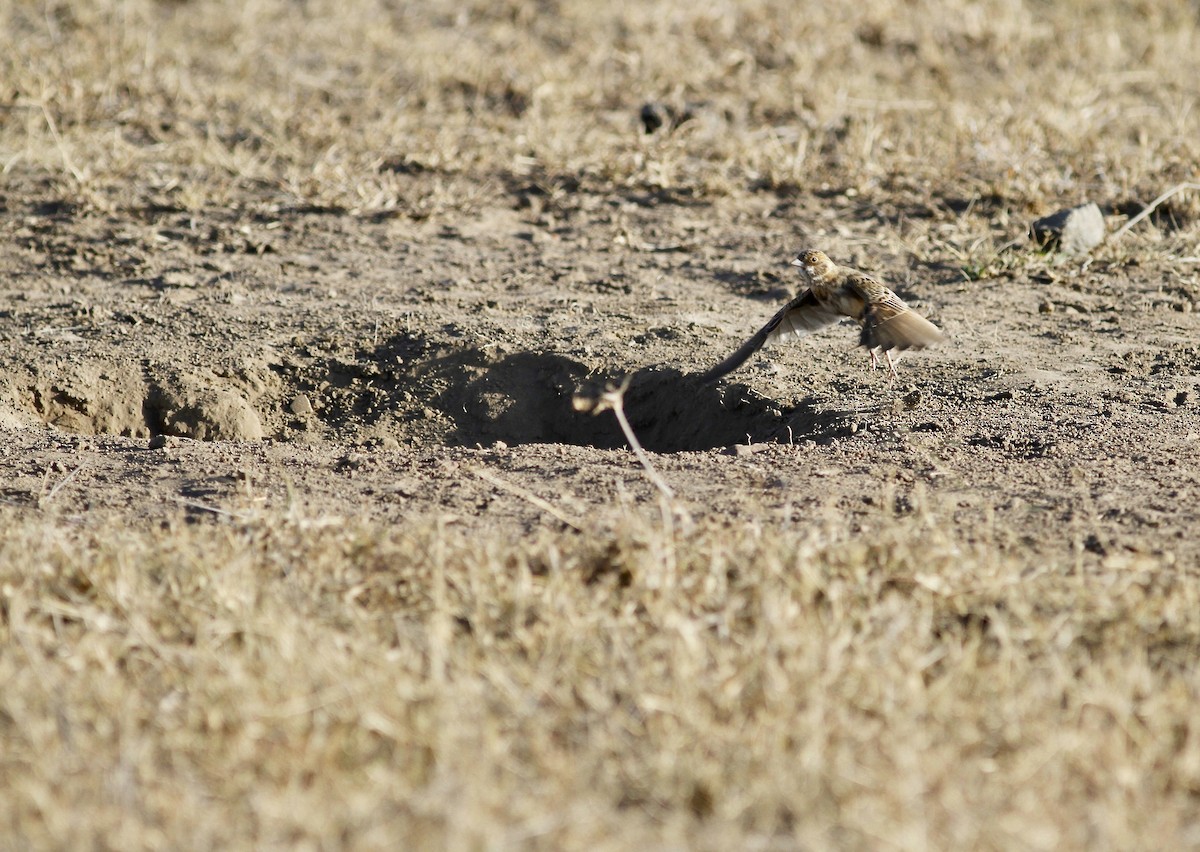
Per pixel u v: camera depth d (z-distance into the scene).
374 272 29.98
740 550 15.34
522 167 36.16
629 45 46.03
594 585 15.07
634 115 40.25
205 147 36.91
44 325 26.59
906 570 14.97
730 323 26.94
